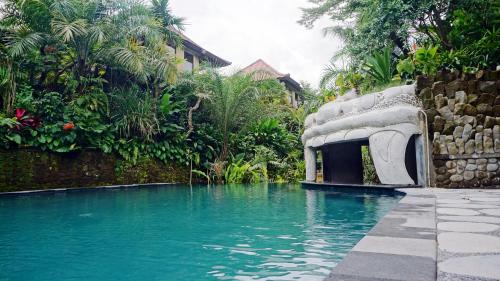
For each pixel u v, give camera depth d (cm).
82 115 991
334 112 870
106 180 1020
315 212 484
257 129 1514
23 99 892
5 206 579
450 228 244
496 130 699
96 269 229
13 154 846
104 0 1068
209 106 1346
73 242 309
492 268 147
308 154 993
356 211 487
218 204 593
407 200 443
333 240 309
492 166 689
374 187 715
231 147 1381
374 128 748
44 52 1040
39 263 244
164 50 1259
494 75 711
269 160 1409
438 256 168
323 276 210
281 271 220
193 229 367
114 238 325
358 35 1145
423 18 1057
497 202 416
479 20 981
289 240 311
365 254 171
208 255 262
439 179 695
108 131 1042
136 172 1092
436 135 703
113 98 1107
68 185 938
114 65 1138
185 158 1234
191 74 1358
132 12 1120
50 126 905
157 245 296
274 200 644
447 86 714
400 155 701
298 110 1848
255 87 1339
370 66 1092
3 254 270
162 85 1298
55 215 474
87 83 1079
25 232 356
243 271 221
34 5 941
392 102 745
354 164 1009
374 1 1040
